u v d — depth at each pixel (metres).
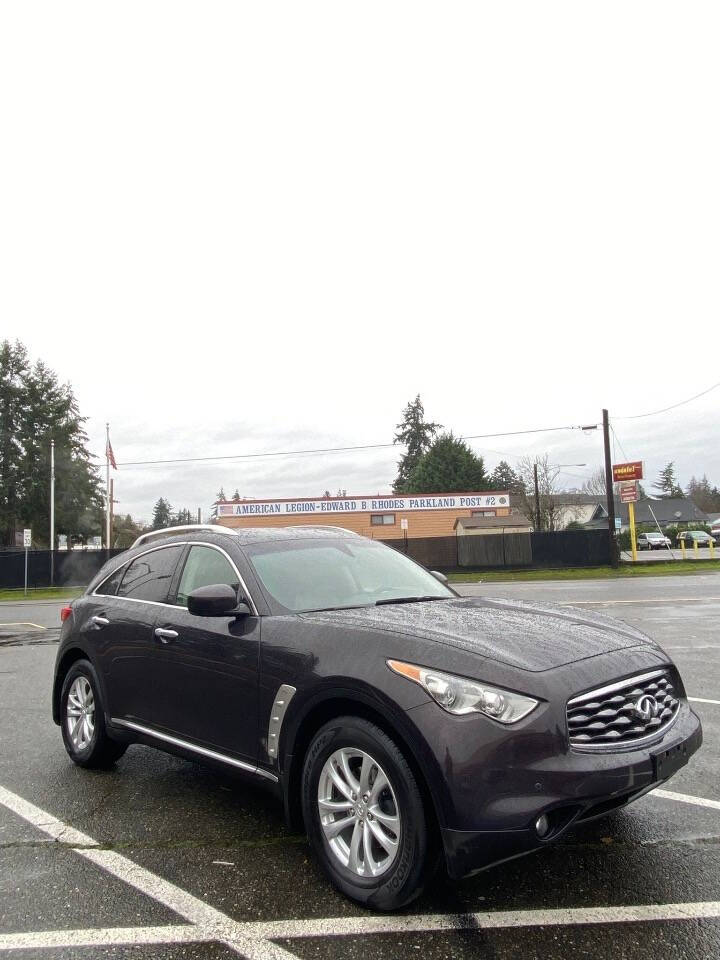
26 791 4.73
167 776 5.02
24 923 3.07
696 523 72.44
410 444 81.31
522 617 3.76
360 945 2.83
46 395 54.38
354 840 3.18
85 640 5.12
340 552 4.65
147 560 5.05
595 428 32.44
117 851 3.76
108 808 4.39
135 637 4.59
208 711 3.96
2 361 52.56
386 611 3.78
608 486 31.77
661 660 3.52
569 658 3.18
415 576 4.77
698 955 2.71
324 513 41.25
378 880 3.04
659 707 3.30
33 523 52.84
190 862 3.62
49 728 6.45
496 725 2.87
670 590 19.70
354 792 3.22
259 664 3.65
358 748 3.17
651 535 58.22
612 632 3.68
